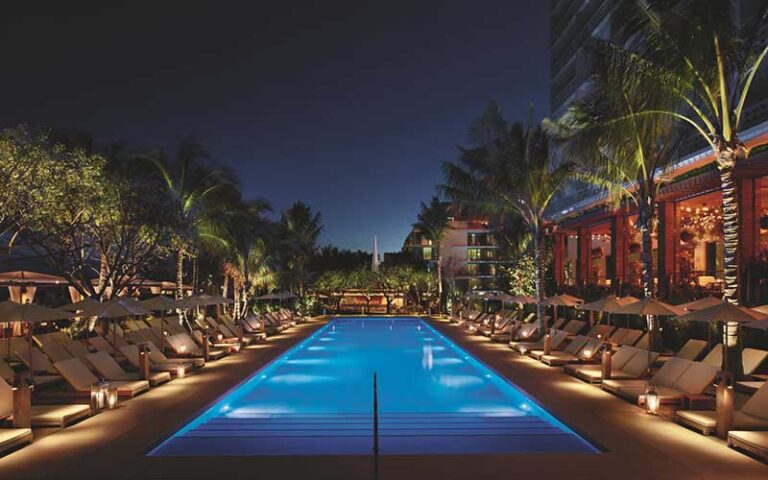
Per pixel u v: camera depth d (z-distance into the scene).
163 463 6.70
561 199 34.78
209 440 8.46
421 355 20.03
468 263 65.62
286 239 40.12
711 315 9.59
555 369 14.45
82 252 17.92
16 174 13.54
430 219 44.25
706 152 19.38
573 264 40.53
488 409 10.95
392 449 8.00
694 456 6.99
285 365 17.42
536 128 21.33
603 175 17.64
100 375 12.48
